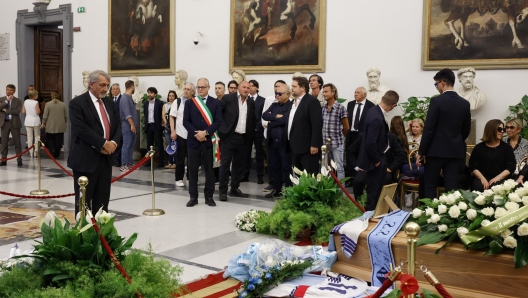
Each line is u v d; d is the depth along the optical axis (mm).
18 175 10883
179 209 7691
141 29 14102
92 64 15281
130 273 3658
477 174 6961
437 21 9789
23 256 3600
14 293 3328
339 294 4055
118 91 13352
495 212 3756
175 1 13484
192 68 13312
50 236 3756
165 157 13141
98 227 3686
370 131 6316
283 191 6578
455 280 3844
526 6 9008
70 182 10039
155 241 5949
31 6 16391
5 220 6902
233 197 8781
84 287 3385
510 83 9234
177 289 3916
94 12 15109
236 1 12336
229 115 8617
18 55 16750
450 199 4020
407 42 10172
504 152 6918
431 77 9945
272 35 11812
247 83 8852
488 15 9328
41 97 17031
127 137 11930
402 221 4359
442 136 6301
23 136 16812
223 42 12742
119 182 10148
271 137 8719
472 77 9281
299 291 4172
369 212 4844
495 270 3691
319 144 7449
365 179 6680
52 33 17328
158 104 12719
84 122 5812
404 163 7301
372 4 10531
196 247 5723
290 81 11664
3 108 12367
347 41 10883
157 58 13875
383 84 10344
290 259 4539
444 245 3861
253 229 6406
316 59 11273
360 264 4410
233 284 4523
